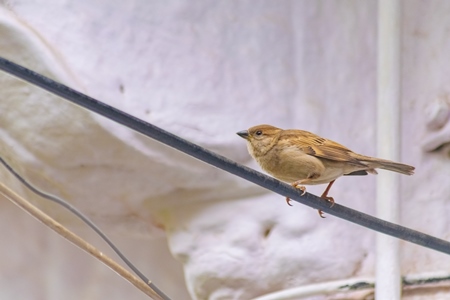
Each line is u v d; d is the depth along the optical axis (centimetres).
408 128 1325
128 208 1343
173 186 1303
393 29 1292
